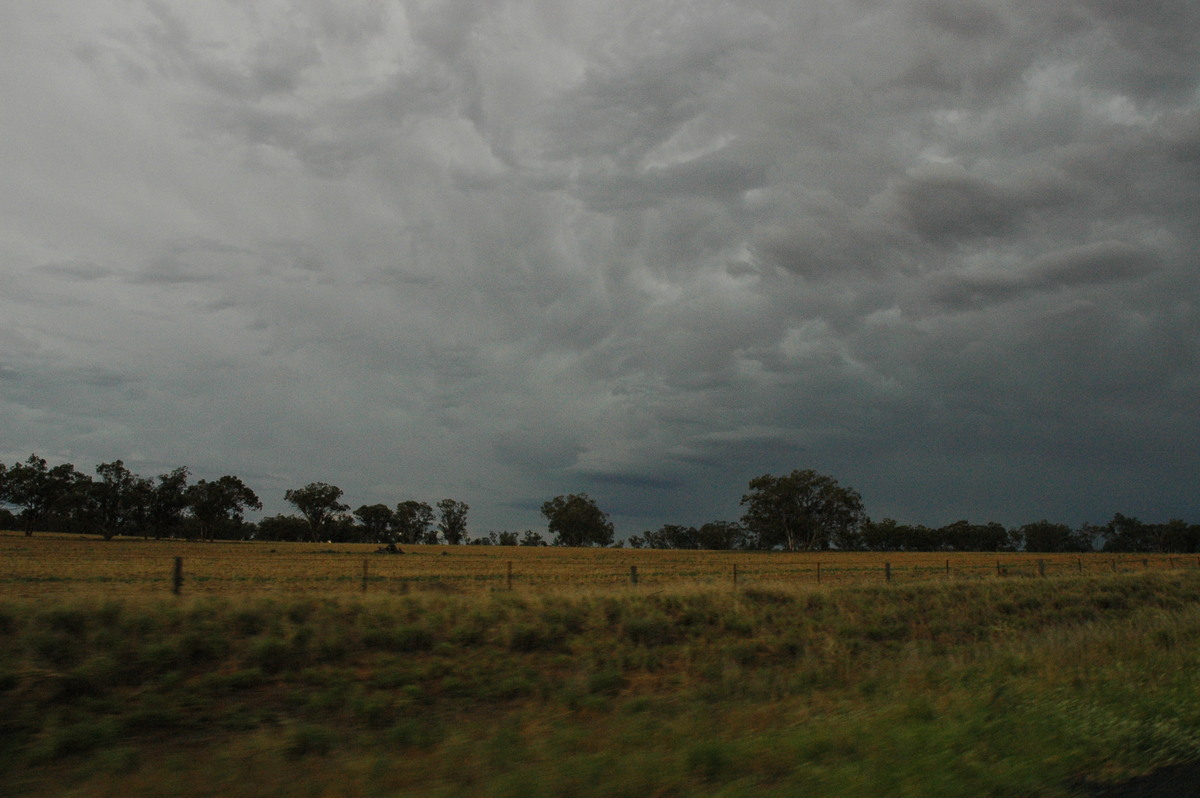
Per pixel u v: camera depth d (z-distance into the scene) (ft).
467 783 22.43
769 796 20.12
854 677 45.98
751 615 68.18
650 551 430.61
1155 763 24.47
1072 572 158.10
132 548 336.49
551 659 50.85
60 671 35.29
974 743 25.44
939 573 176.04
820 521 503.61
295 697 37.70
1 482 472.03
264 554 307.99
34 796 22.62
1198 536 570.46
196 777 23.32
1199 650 47.26
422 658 47.16
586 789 21.15
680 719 32.22
